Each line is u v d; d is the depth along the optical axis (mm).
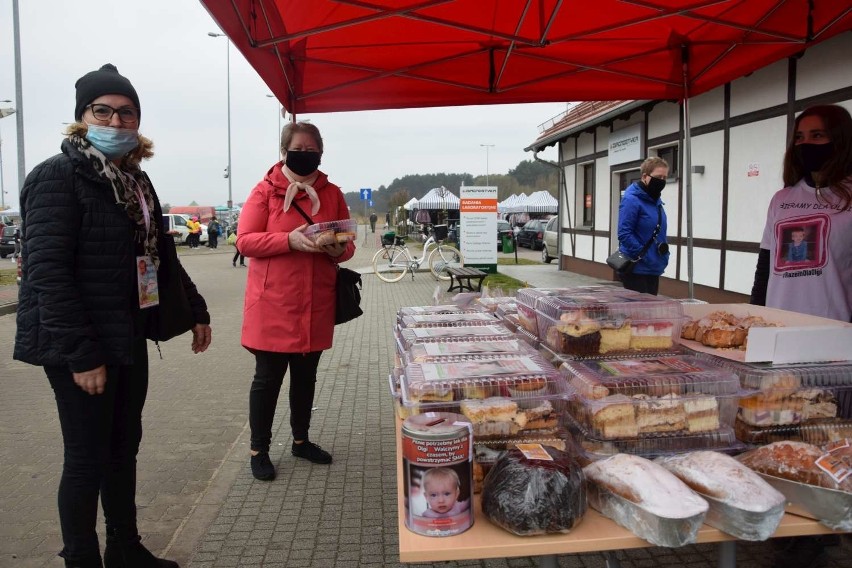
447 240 30984
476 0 3332
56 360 2166
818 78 7328
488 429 1907
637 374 2012
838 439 1897
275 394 3865
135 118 2367
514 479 1567
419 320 3184
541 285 13906
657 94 4598
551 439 1916
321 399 5742
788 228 2953
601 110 12594
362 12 3340
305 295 3594
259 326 3594
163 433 4914
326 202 3701
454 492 1526
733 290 9258
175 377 6719
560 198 17859
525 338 2809
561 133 15094
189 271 20953
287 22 3414
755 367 2021
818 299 2840
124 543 2682
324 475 3992
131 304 2453
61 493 2326
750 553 2900
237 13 2787
